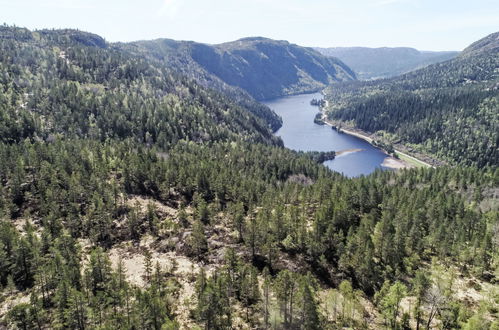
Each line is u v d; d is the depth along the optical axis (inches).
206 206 5032.0
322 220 4163.4
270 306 2999.5
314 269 3814.0
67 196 5128.0
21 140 7564.0
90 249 4293.8
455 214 5049.2
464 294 3235.7
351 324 2901.1
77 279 3228.3
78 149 6668.3
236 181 5979.3
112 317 2790.4
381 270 3629.4
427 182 7568.9
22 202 5103.3
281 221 4284.0
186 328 2824.8
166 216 5251.0
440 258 3929.6
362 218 4601.4
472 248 3959.2
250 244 4067.4
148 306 2704.2
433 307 2834.6
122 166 6151.6
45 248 3895.2
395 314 2824.8
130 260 4099.4
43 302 3125.0
